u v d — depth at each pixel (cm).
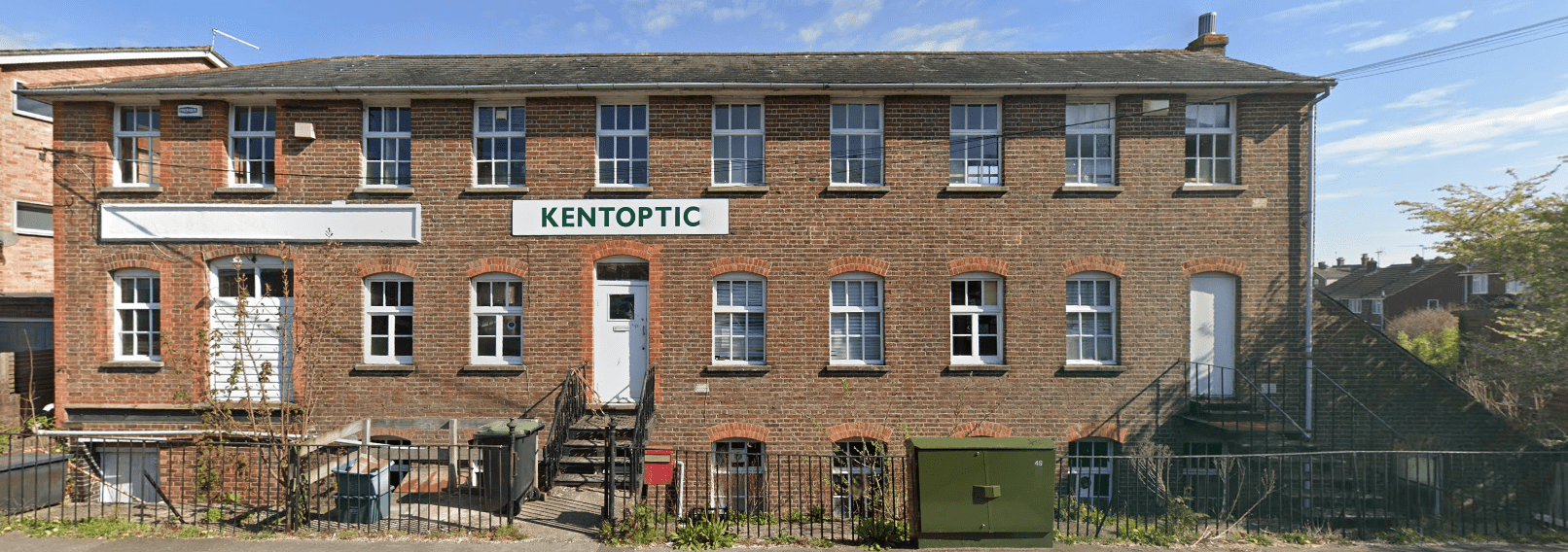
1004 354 1077
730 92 1070
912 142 1080
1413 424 1051
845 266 1071
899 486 1027
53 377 1205
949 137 1088
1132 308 1075
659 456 827
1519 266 976
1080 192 1077
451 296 1077
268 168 1109
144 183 1114
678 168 1079
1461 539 801
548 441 1019
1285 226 1077
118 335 1098
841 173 1100
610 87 1043
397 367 1072
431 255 1077
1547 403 1014
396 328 1097
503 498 891
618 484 930
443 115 1084
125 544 748
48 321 1473
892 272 1073
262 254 1076
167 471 1081
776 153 1077
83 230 1084
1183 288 1074
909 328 1072
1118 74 1123
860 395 1068
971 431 1066
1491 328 1082
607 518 793
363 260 1081
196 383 1073
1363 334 1067
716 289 1091
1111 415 1071
